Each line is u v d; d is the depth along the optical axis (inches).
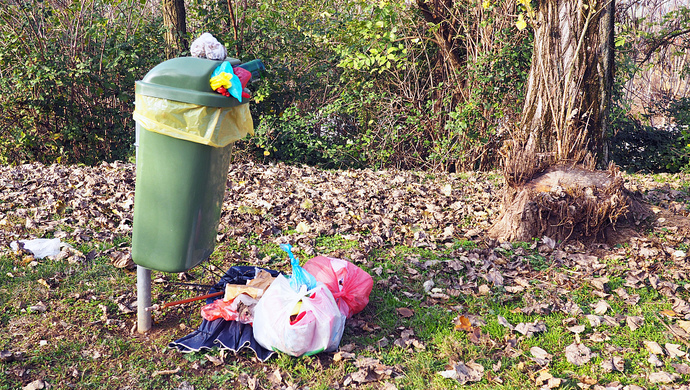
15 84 433.7
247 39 487.2
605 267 185.6
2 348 124.3
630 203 216.4
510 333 144.4
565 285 173.0
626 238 206.7
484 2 390.9
